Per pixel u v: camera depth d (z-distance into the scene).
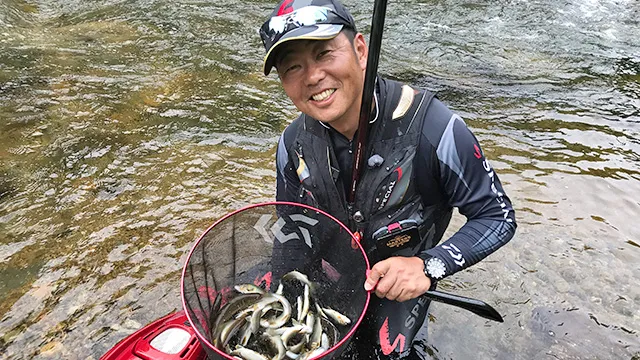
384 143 1.98
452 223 3.12
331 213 2.15
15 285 2.68
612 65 5.60
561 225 3.15
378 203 2.04
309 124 2.12
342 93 1.84
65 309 2.56
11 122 4.12
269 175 3.64
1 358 2.31
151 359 1.94
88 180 3.53
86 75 4.96
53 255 2.88
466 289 2.69
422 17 6.79
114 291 2.66
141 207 3.28
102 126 4.16
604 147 4.03
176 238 3.03
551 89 5.02
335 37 1.77
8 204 3.27
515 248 2.96
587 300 2.64
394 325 2.31
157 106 4.50
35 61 5.17
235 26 6.30
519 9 7.14
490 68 5.48
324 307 2.00
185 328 2.03
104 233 3.05
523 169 3.70
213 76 5.09
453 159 1.92
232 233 1.92
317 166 2.09
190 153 3.86
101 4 6.87
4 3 6.40
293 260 2.09
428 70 5.40
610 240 3.04
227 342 1.86
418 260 1.86
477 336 2.44
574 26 6.66
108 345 2.38
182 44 5.75
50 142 3.92
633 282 2.75
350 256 1.91
